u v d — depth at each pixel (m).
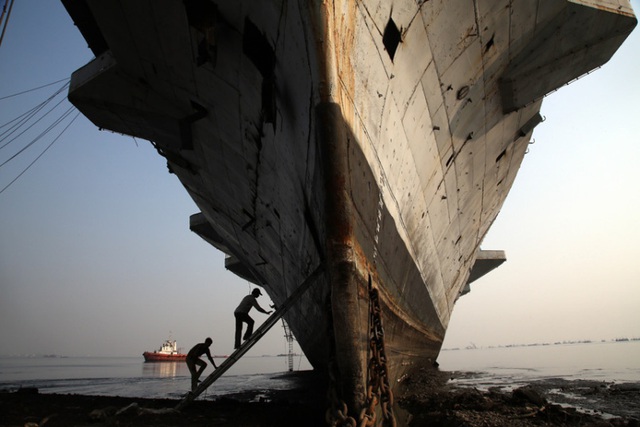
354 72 4.45
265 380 20.80
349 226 4.19
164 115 8.39
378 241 5.43
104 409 6.97
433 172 7.09
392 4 4.71
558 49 7.31
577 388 12.66
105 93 8.20
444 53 5.86
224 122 7.48
